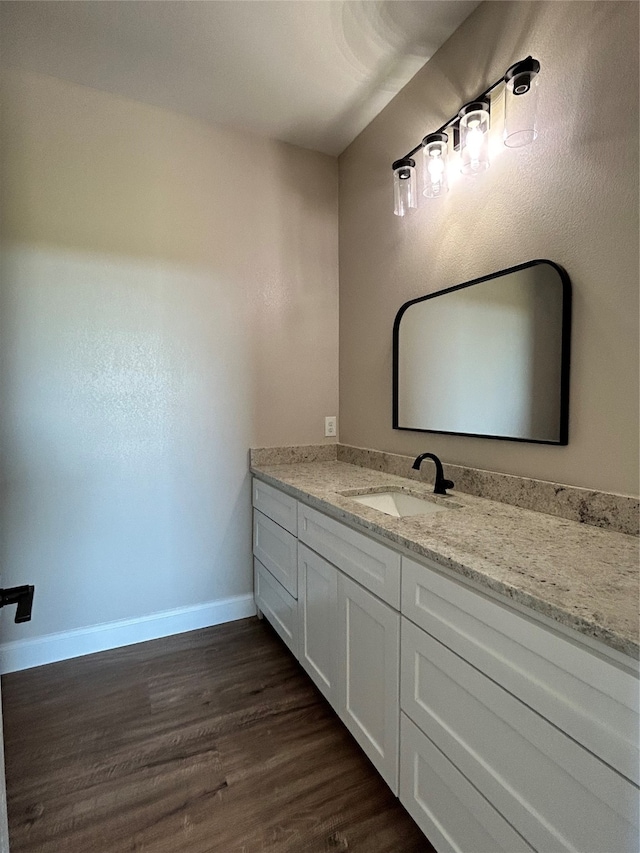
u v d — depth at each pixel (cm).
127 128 205
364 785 136
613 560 99
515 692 87
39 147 189
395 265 209
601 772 72
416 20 162
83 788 135
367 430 235
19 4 154
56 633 202
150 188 210
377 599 131
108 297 204
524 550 106
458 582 101
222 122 223
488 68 154
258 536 234
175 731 158
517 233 147
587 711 74
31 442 193
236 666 198
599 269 123
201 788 135
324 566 162
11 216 185
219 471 233
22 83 185
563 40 129
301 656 184
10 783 136
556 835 79
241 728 160
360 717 141
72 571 204
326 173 253
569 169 129
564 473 135
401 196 183
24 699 175
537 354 140
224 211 227
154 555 221
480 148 147
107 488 209
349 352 249
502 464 156
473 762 97
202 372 226
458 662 101
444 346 179
